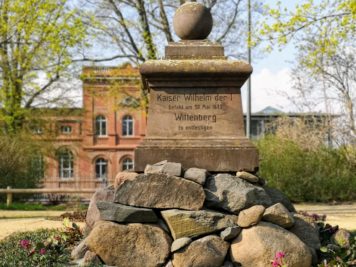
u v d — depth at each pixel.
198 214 7.02
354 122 26.06
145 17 29.50
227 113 8.20
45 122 34.06
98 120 56.00
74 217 15.44
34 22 29.50
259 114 52.75
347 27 17.36
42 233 9.98
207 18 8.70
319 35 18.08
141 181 7.19
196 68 8.08
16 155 25.08
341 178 25.02
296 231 7.34
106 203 7.11
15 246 8.18
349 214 17.86
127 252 6.86
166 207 7.15
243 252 6.87
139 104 31.14
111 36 29.47
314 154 25.58
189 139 8.12
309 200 25.00
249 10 28.52
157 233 6.95
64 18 29.38
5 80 30.86
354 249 7.22
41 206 21.91
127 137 56.09
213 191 7.38
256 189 7.46
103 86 35.22
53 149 34.66
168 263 6.86
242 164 7.98
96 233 6.89
